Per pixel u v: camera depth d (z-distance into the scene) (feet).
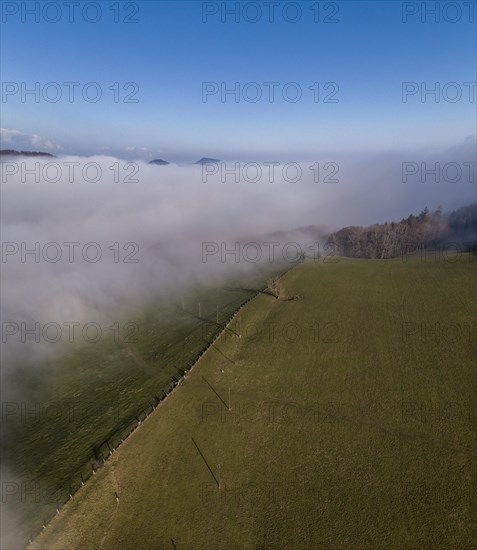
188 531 163.84
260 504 173.99
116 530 164.35
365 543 154.81
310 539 158.20
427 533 155.94
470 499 167.32
